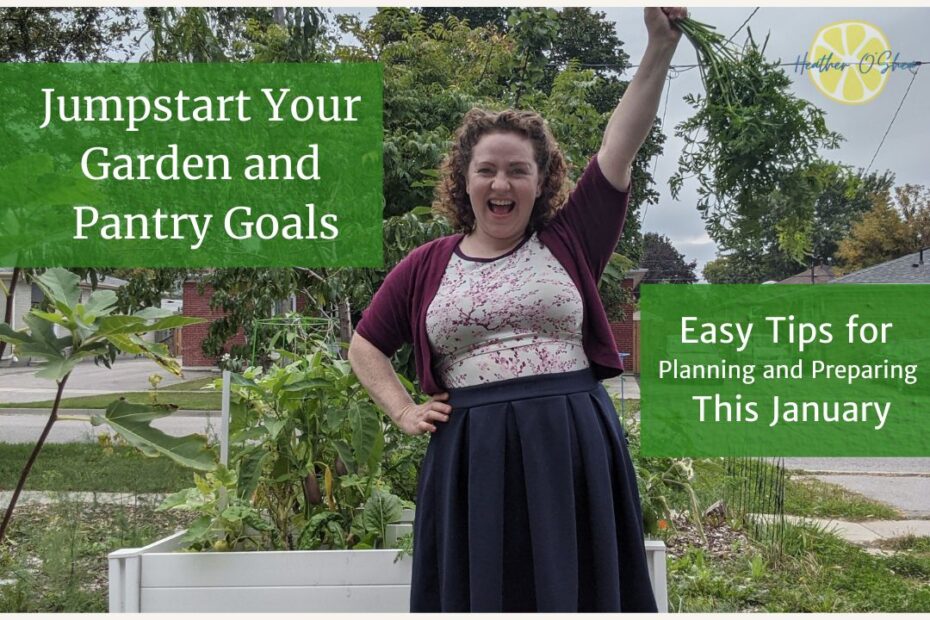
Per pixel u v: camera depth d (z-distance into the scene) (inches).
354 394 110.7
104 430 330.3
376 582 88.9
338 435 114.0
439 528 67.7
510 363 65.0
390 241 151.3
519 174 65.6
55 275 98.7
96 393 581.3
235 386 115.6
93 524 188.5
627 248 392.5
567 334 66.2
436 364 69.6
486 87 255.9
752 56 92.3
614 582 62.5
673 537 180.7
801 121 90.2
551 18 207.3
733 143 89.6
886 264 970.1
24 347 92.9
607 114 216.2
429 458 69.7
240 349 232.7
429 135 178.9
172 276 227.9
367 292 157.3
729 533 188.2
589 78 217.0
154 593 88.8
